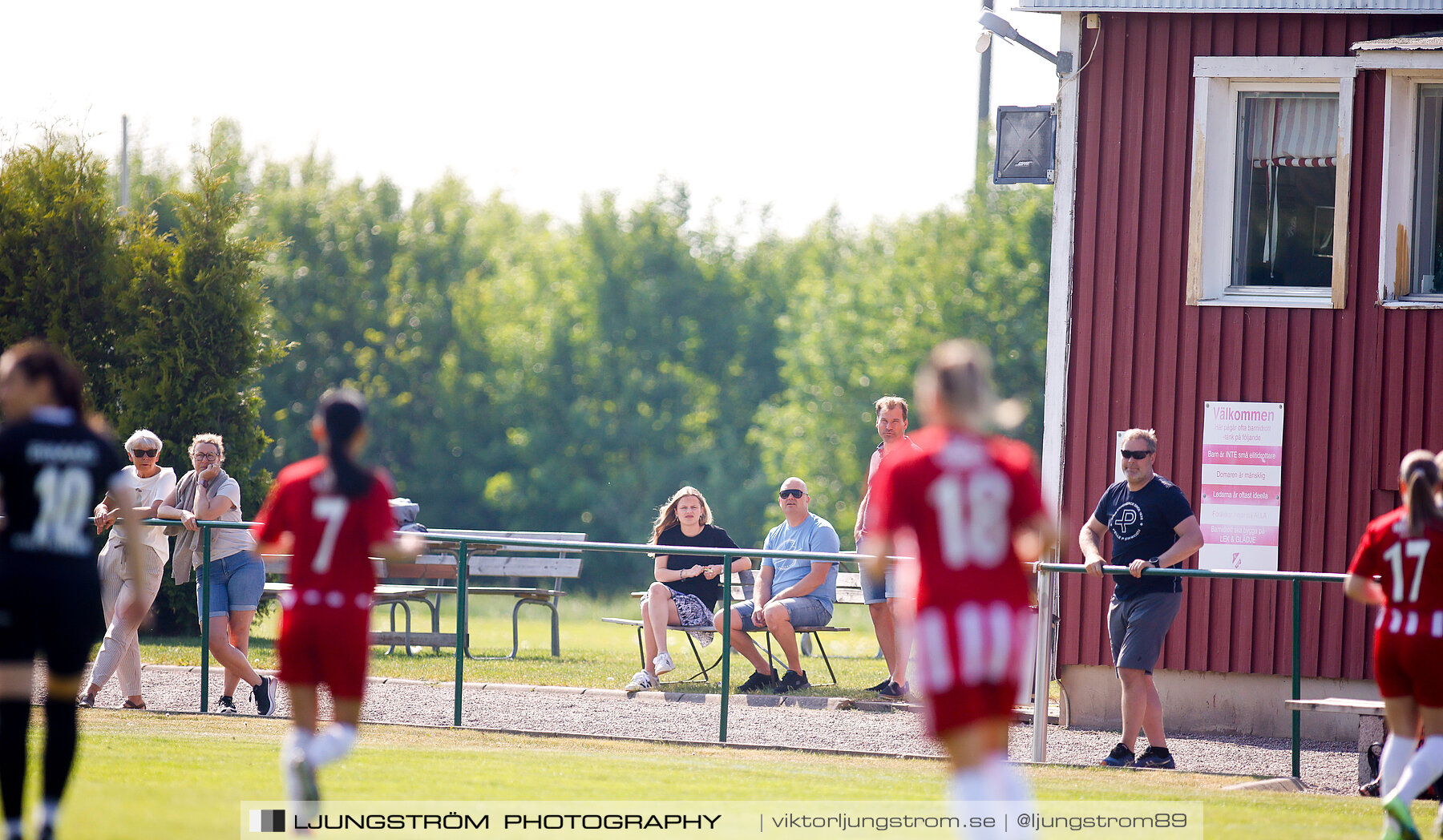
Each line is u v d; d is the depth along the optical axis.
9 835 21.34
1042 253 166.88
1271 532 44.75
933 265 174.25
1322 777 36.22
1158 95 46.03
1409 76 44.16
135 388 72.38
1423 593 25.14
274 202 185.50
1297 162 45.91
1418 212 44.69
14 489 21.50
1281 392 44.84
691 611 47.34
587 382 197.00
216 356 73.75
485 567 63.97
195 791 26.09
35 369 21.86
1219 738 43.72
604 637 80.31
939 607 19.77
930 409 20.45
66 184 73.38
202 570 39.53
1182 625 45.34
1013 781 19.78
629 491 190.38
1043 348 163.50
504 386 193.50
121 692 44.44
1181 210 45.78
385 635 56.53
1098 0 45.97
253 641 64.62
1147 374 45.91
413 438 187.75
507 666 54.12
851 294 190.50
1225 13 45.41
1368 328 44.28
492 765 31.14
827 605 46.91
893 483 20.16
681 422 195.50
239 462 73.88
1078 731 44.25
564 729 39.16
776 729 39.91
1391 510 43.81
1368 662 43.75
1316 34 44.91
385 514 23.22
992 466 19.94
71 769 21.58
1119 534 35.66
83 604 21.73
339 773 29.12
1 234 72.62
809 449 182.75
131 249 73.38
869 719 41.69
